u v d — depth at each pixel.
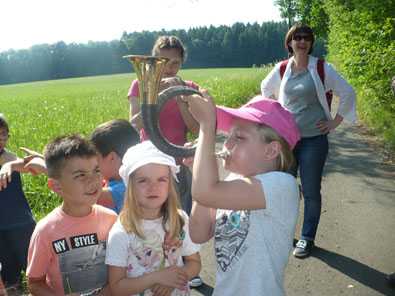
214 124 2.13
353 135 11.88
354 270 4.66
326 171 8.44
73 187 2.63
